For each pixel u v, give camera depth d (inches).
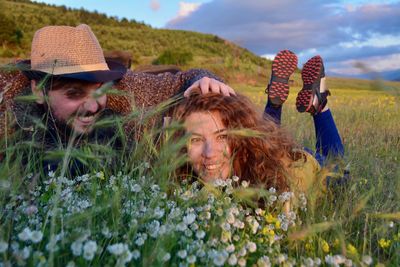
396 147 48.5
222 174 30.9
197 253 19.2
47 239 19.8
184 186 28.1
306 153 35.0
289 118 66.6
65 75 30.7
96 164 28.4
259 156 31.7
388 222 24.4
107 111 36.4
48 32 32.6
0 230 19.4
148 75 42.1
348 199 28.8
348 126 62.4
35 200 25.3
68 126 31.9
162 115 34.7
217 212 22.2
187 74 41.9
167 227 20.2
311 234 21.7
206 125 29.7
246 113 31.6
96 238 20.7
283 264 20.6
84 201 23.1
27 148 27.6
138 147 27.2
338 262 20.1
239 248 20.8
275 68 46.9
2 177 21.4
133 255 18.2
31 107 32.4
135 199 23.3
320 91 45.9
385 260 23.8
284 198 25.9
